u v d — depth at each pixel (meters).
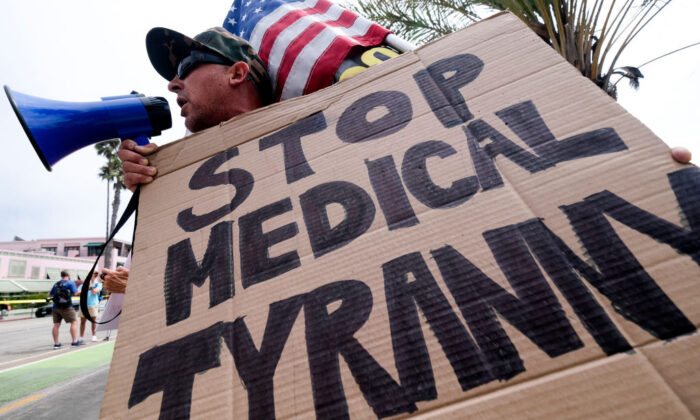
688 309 0.38
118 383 0.53
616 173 0.49
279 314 0.52
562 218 0.48
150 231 0.70
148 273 0.64
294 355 0.48
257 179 0.70
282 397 0.45
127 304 0.61
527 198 0.51
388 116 0.68
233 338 0.52
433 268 0.49
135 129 0.82
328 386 0.44
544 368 0.39
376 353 0.45
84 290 0.80
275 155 0.72
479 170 0.56
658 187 0.46
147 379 0.52
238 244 0.62
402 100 0.69
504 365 0.40
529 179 0.52
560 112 0.57
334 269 0.54
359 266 0.53
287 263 0.57
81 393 2.28
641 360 0.37
